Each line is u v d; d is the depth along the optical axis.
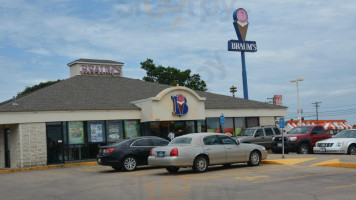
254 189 9.88
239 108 28.67
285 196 8.77
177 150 13.66
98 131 23.33
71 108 22.28
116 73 30.73
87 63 29.38
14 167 21.48
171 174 14.09
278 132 24.16
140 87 29.19
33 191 11.66
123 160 16.39
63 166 21.20
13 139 21.66
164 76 43.66
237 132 28.64
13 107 20.84
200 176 13.00
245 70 39.06
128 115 24.33
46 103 22.28
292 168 14.26
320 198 8.39
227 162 14.74
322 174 12.36
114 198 9.45
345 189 9.45
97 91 26.30
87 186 11.91
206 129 26.98
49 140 21.72
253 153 15.61
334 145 19.97
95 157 22.97
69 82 26.78
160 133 25.02
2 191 12.10
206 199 8.66
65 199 9.76
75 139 22.47
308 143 22.16
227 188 10.18
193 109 25.55
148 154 16.94
